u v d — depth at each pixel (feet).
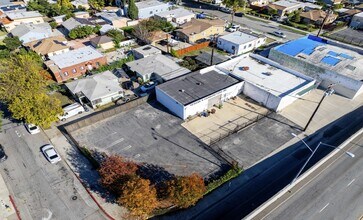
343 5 333.62
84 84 158.20
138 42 233.55
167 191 92.43
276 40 241.76
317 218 90.02
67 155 121.80
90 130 137.28
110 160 102.99
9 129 138.21
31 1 317.83
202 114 146.82
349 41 240.12
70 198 103.09
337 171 106.93
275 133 134.51
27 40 225.35
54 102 131.54
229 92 156.35
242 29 257.75
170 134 134.10
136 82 173.68
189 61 195.52
